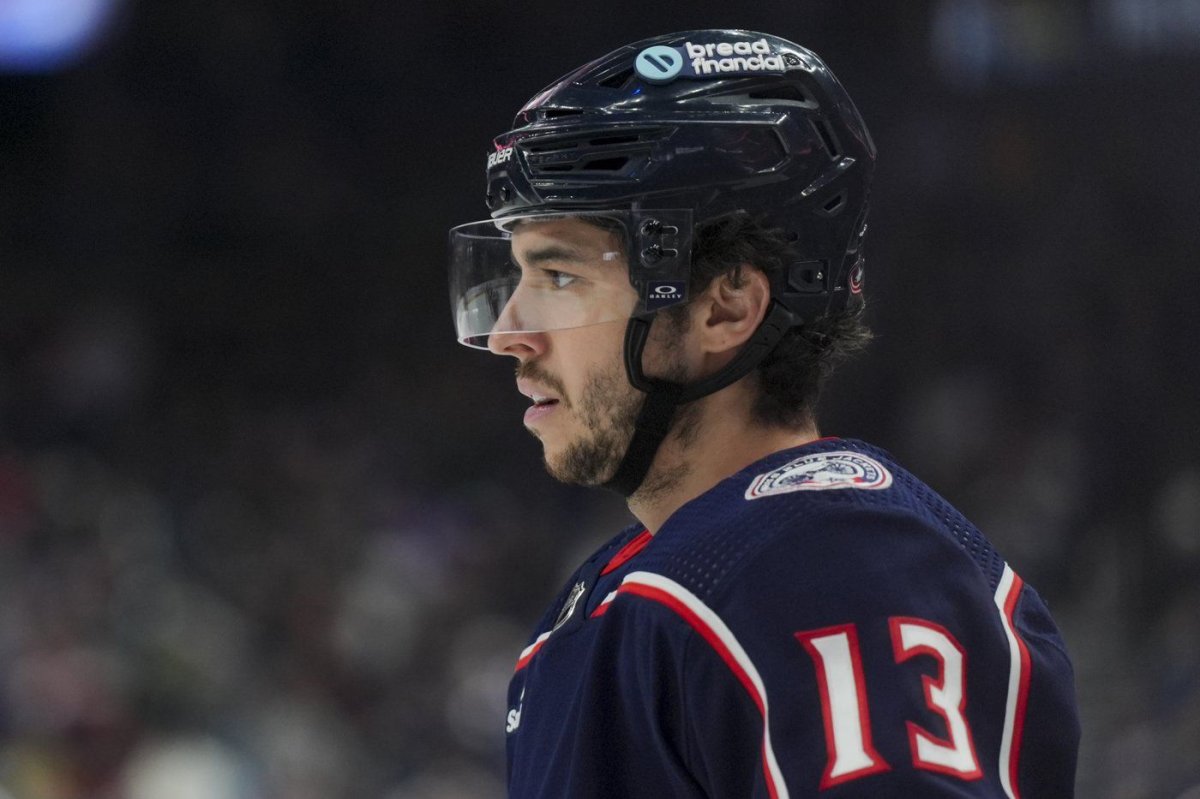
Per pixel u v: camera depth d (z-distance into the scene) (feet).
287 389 120.47
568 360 16.22
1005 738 14.07
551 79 124.26
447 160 126.62
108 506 89.04
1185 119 112.68
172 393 117.08
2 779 49.29
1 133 124.98
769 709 13.37
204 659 65.36
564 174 15.98
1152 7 113.60
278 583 78.69
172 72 125.39
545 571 91.35
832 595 13.69
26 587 68.59
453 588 84.38
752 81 16.34
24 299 117.60
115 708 53.47
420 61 125.70
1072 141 114.62
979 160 115.03
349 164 127.03
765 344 16.19
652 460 16.33
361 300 124.57
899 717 12.95
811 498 14.51
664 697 14.16
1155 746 60.39
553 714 15.75
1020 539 86.58
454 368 117.50
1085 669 72.95
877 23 115.44
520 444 109.81
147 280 123.85
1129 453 93.30
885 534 14.19
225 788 55.88
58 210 125.08
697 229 15.90
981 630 14.14
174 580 79.82
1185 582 79.46
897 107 115.65
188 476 101.50
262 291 124.57
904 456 101.40
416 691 73.41
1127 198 112.06
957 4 114.83
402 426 110.32
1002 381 105.29
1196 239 109.60
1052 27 114.83
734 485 15.28
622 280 15.90
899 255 113.09
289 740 63.46
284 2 124.98
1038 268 111.14
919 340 109.81
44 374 109.29
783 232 16.19
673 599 14.17
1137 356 102.83
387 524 90.89
